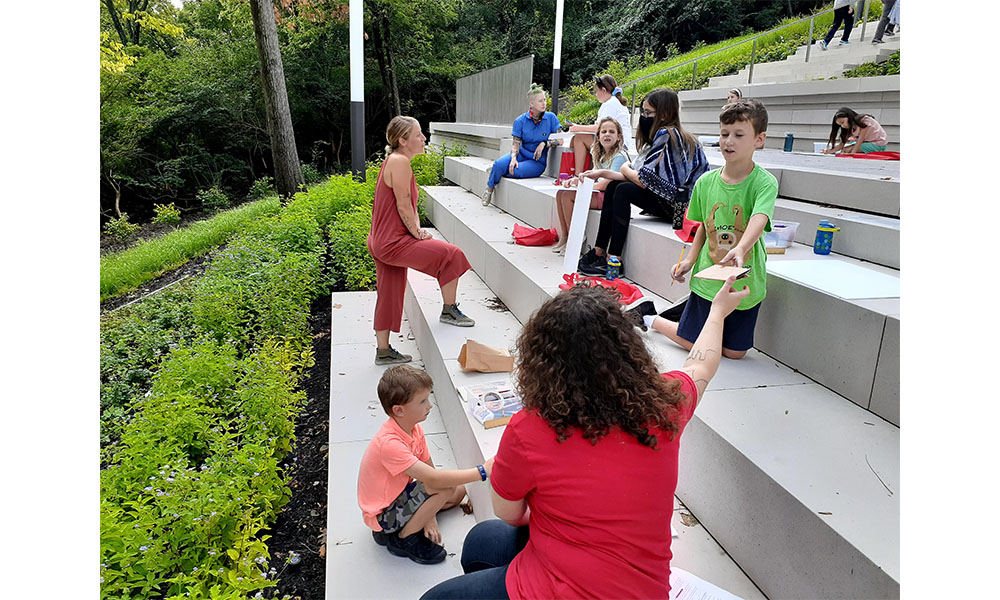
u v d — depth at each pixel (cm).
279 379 388
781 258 335
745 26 2038
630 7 2275
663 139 379
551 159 707
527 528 178
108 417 407
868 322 233
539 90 677
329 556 262
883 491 180
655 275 387
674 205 379
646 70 1864
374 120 2638
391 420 262
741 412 232
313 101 2331
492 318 447
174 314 584
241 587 227
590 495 138
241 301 553
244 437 342
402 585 246
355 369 458
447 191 902
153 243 1074
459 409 318
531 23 2575
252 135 2236
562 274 419
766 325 295
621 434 141
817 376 264
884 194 370
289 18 2184
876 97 814
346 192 940
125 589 223
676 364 279
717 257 273
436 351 395
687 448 234
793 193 450
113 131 1995
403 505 255
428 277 562
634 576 138
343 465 333
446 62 2470
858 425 224
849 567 157
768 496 188
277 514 306
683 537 219
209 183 2158
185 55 2255
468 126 1131
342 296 632
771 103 988
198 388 376
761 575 194
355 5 980
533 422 145
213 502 256
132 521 257
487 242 527
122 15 2255
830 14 1292
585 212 396
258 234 796
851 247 342
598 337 140
